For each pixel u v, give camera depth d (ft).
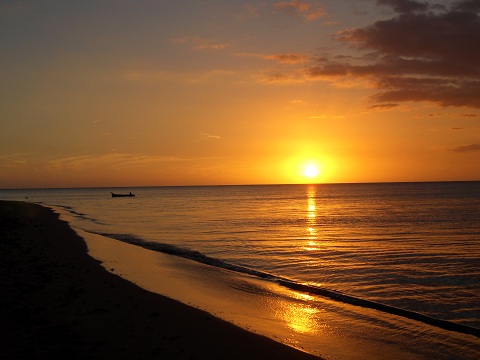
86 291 47.96
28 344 30.63
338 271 73.92
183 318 40.65
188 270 71.61
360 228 148.87
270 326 42.55
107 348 31.04
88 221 176.96
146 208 289.12
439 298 55.98
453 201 325.21
